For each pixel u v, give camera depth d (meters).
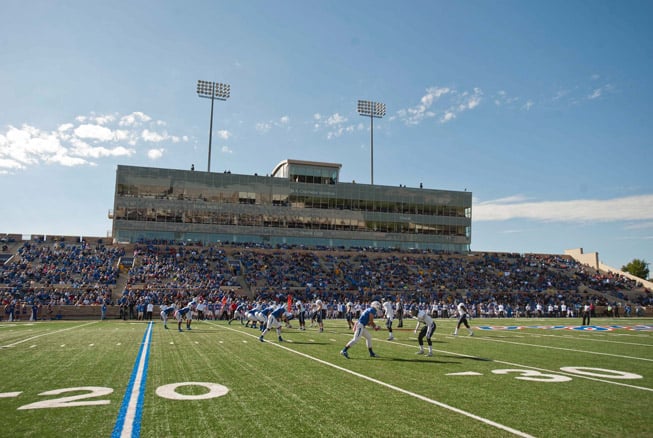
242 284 47.94
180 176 58.16
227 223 59.28
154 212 56.88
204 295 41.62
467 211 69.56
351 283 52.09
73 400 7.94
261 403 7.84
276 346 16.47
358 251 60.47
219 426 6.54
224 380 9.79
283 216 61.47
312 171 63.38
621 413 7.45
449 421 6.89
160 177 57.44
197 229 58.09
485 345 17.86
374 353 14.34
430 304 47.09
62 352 14.09
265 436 6.14
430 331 14.31
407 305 44.28
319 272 53.72
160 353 14.02
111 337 19.17
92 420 6.77
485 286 56.16
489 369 11.63
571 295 56.34
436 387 9.29
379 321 36.16
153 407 7.51
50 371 10.72
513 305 51.19
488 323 35.03
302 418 6.97
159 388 8.92
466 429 6.52
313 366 11.77
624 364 12.86
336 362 12.54
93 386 9.08
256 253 55.50
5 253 46.78
